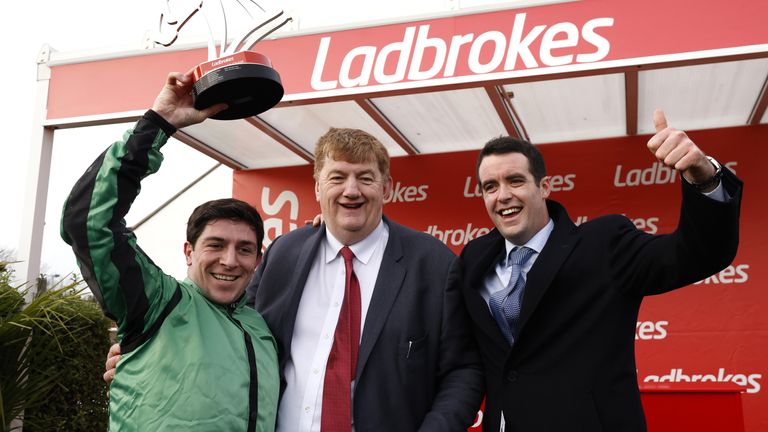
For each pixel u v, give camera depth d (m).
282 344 2.30
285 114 4.64
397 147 5.34
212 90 1.90
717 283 4.51
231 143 5.23
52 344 3.90
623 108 4.48
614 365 2.10
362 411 2.15
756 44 3.09
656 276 2.04
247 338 2.11
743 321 4.43
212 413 1.87
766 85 3.97
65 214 1.88
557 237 2.28
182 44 4.01
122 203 1.88
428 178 5.29
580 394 2.07
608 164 4.89
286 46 3.88
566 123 4.76
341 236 2.36
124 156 1.88
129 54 4.13
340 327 2.26
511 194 2.32
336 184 2.29
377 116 4.49
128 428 1.88
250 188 5.72
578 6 3.40
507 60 3.47
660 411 2.96
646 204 4.77
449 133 4.95
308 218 5.53
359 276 2.38
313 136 5.05
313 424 2.14
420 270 2.38
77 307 4.26
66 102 4.22
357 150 2.28
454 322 2.33
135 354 1.96
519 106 4.46
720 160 4.63
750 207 4.52
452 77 3.55
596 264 2.19
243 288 2.18
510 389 2.19
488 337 2.29
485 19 3.55
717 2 3.18
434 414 2.16
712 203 1.78
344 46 3.77
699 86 4.14
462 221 5.15
